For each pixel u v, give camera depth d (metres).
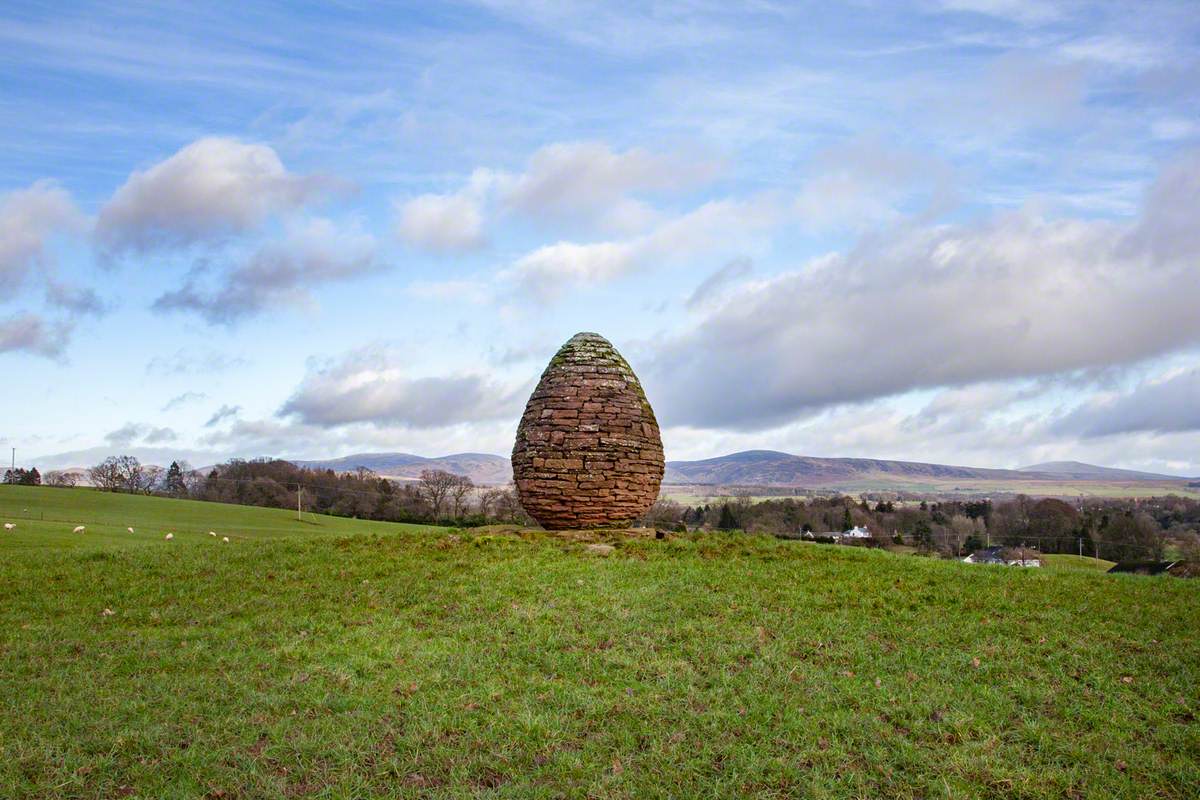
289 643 11.75
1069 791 7.99
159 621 12.95
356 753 8.43
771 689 10.20
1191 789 8.05
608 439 18.52
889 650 11.67
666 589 14.26
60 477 76.62
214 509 56.91
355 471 82.12
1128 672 11.00
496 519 65.62
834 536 54.50
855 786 8.04
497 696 9.87
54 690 10.05
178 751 8.40
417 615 13.00
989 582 15.59
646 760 8.42
